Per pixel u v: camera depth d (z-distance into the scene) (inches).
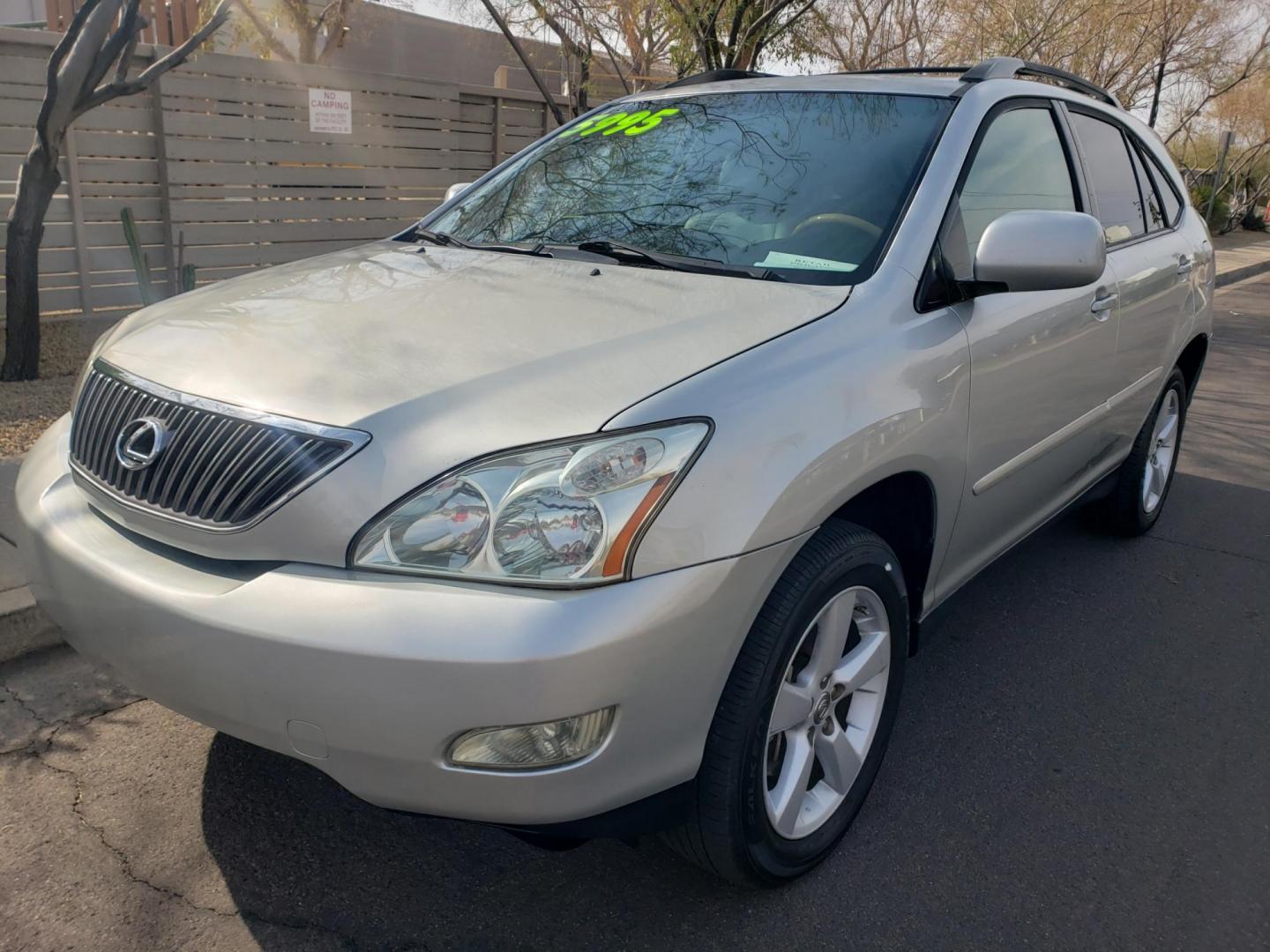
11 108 273.7
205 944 88.1
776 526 82.1
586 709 73.6
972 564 125.6
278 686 75.5
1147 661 147.8
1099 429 152.9
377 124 362.3
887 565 99.2
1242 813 113.8
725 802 85.7
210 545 81.1
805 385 88.3
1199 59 788.0
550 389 81.1
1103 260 108.1
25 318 241.9
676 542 76.8
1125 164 168.7
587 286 103.5
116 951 86.8
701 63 320.5
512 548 74.4
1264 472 246.1
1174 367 182.2
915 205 111.5
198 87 309.4
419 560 75.2
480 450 76.5
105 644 86.7
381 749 74.4
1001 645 150.6
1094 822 110.9
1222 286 685.3
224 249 328.2
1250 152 1214.3
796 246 111.0
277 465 78.9
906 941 92.6
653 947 90.4
